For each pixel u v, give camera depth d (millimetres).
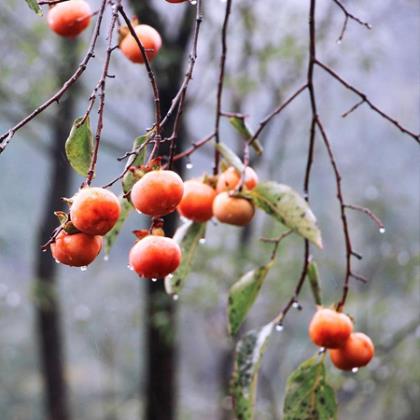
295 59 6797
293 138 9766
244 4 6430
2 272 12820
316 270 2260
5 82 6828
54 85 6801
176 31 5762
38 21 6555
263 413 8930
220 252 6875
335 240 11148
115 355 10930
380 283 9141
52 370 7969
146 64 1810
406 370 6879
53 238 1717
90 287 11781
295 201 2182
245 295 2344
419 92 10484
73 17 2205
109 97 6777
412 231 10016
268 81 7215
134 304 11180
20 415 11492
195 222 2354
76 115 8164
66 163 7660
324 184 11547
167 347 6344
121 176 1744
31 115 1678
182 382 12914
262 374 9148
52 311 7887
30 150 12562
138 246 1817
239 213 2141
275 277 7777
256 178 2254
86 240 1708
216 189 2225
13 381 12055
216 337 8742
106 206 1649
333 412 2256
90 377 12453
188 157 2229
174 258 1812
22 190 12820
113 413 10211
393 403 7492
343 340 2111
